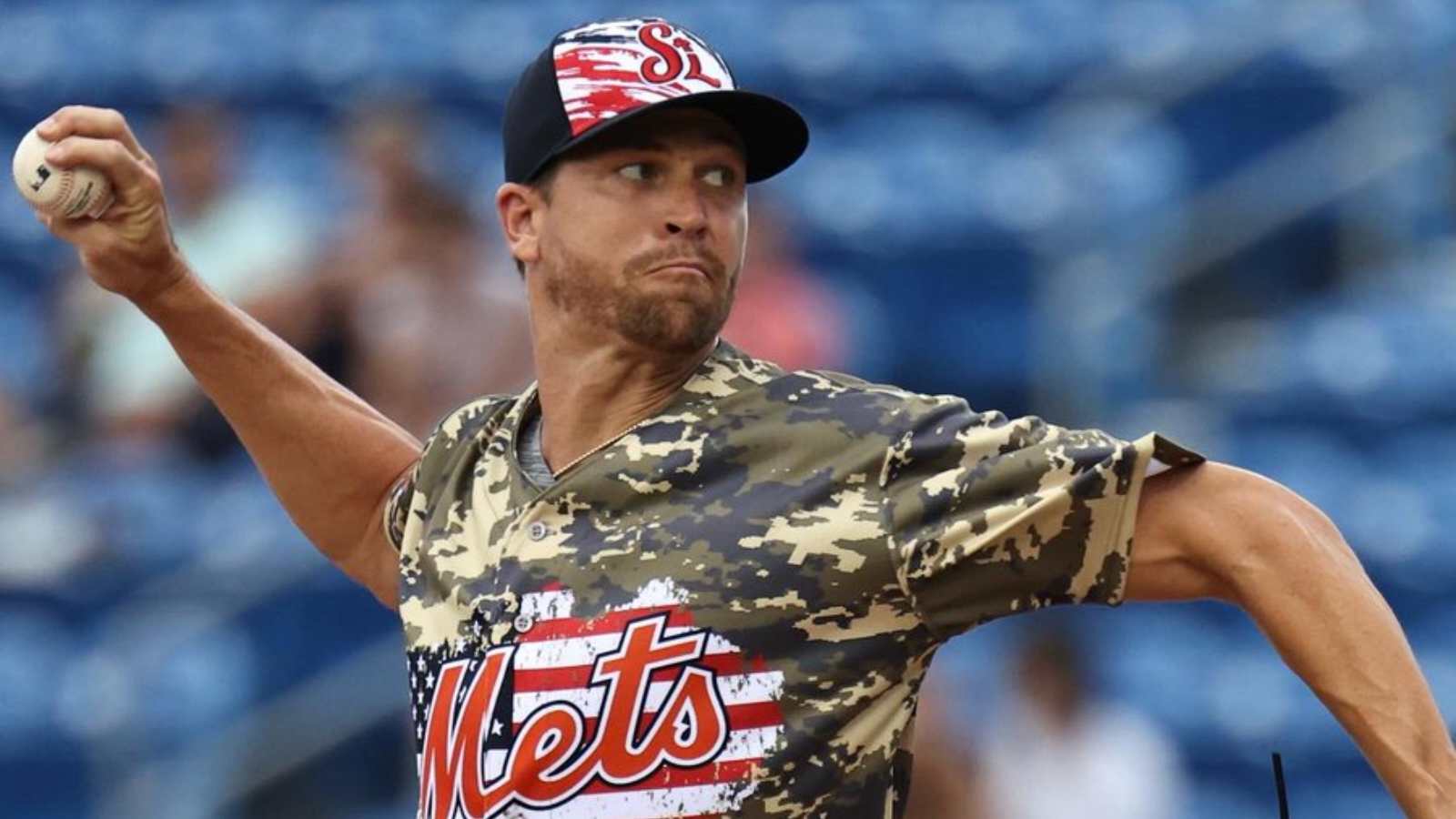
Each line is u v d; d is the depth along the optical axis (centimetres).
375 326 2616
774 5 3956
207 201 2975
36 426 2988
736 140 938
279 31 3922
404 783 2441
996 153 3612
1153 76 3675
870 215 3462
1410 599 2930
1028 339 3316
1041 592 862
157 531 2841
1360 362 3128
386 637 2698
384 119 3009
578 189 931
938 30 3878
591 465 906
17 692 2752
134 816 2564
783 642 864
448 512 965
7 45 3938
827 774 863
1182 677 2766
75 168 982
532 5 3984
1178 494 856
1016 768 2077
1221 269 3216
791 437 890
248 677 2675
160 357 2959
